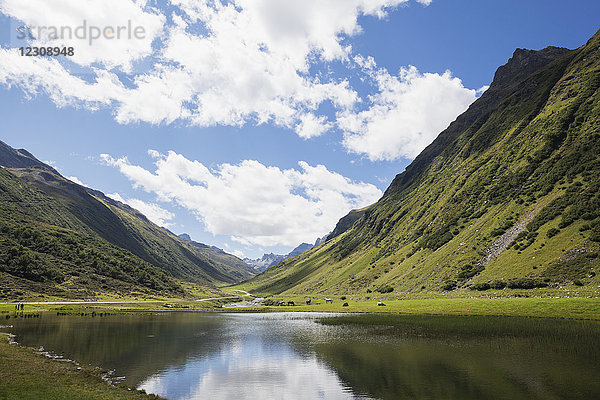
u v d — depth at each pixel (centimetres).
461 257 15725
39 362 4494
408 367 4803
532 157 18138
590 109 17362
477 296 11844
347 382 4200
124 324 10119
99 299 19512
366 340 7100
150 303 19975
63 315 12025
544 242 12394
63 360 4984
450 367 4703
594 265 10069
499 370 4453
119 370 4675
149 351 6134
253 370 4888
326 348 6431
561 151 16712
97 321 10662
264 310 16688
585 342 5797
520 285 11019
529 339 6241
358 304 15938
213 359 5612
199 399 3634
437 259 17388
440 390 3769
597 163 14125
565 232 12081
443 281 14788
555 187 14962
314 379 4375
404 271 19312
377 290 18888
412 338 7044
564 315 8306
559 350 5353
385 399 3566
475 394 3609
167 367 5019
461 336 6931
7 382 3247
